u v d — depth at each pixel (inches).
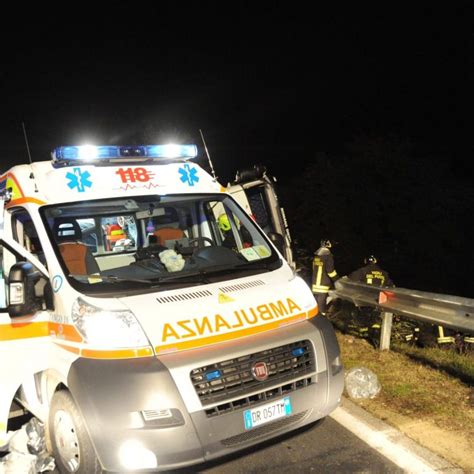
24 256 178.7
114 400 140.4
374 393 207.0
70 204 182.9
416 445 171.5
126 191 193.0
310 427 188.1
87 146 190.5
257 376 150.8
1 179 211.6
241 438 150.3
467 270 454.0
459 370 225.9
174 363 143.9
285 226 313.6
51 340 164.7
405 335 284.7
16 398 201.6
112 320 149.6
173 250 190.4
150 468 140.7
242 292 165.9
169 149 204.8
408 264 462.6
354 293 279.3
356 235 479.2
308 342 163.0
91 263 172.9
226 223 210.7
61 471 163.6
